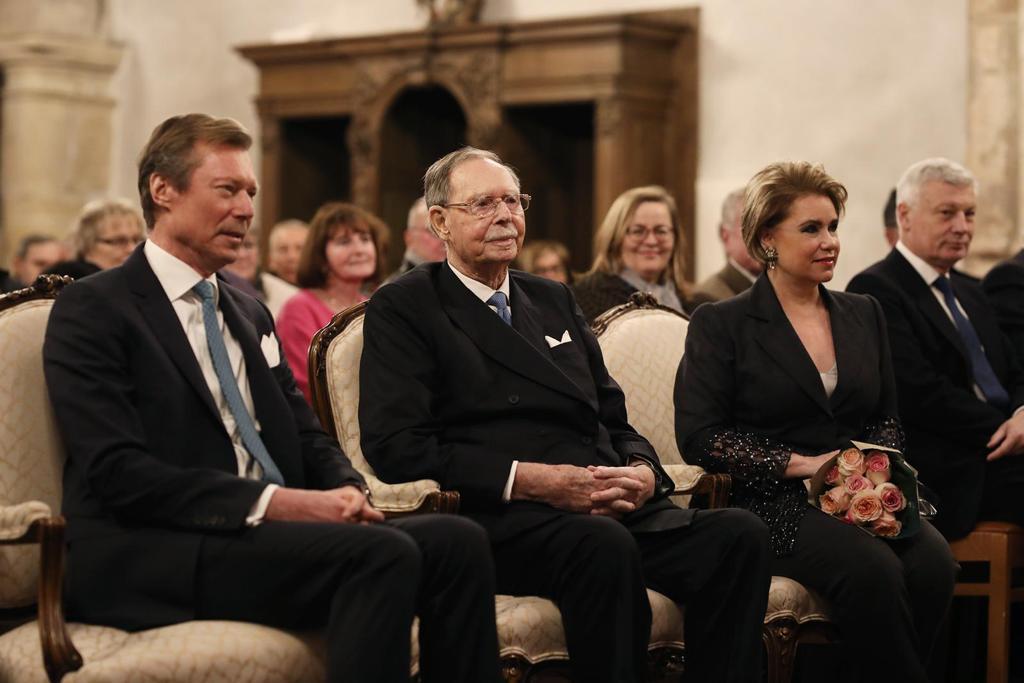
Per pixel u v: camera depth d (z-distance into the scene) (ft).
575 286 23.47
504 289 15.83
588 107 42.80
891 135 36.27
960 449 18.79
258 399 13.93
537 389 15.23
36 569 13.11
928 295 19.40
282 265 32.09
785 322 16.81
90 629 12.44
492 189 15.31
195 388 13.29
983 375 19.56
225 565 12.64
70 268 23.36
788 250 16.74
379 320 15.19
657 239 22.94
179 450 13.17
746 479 16.21
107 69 51.06
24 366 13.48
